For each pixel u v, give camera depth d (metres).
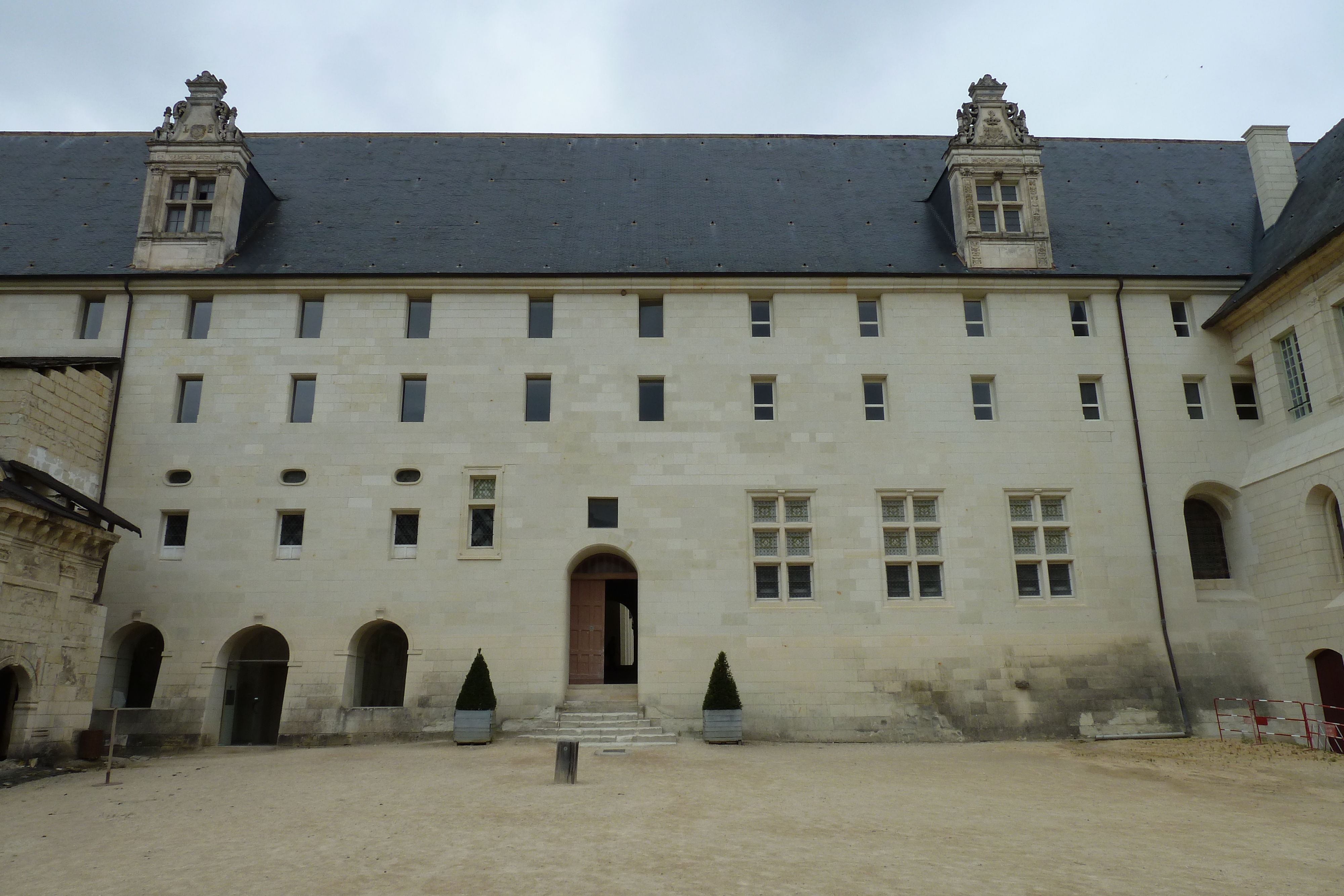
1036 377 26.75
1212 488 26.31
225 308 26.56
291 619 24.20
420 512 25.11
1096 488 25.91
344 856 10.93
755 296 27.47
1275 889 9.98
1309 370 23.78
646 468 25.61
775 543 25.45
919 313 27.20
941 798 15.33
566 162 33.47
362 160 33.22
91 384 24.47
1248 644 24.88
